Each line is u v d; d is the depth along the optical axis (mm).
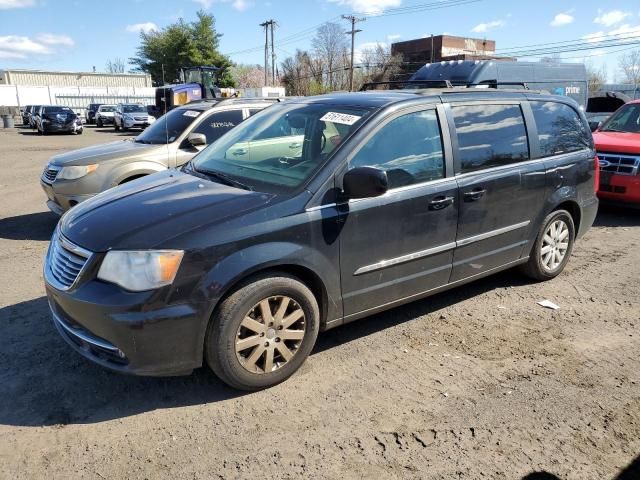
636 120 8961
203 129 7520
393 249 3809
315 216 3396
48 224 7914
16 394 3381
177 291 2994
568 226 5320
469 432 3051
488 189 4332
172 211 3297
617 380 3607
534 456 2863
